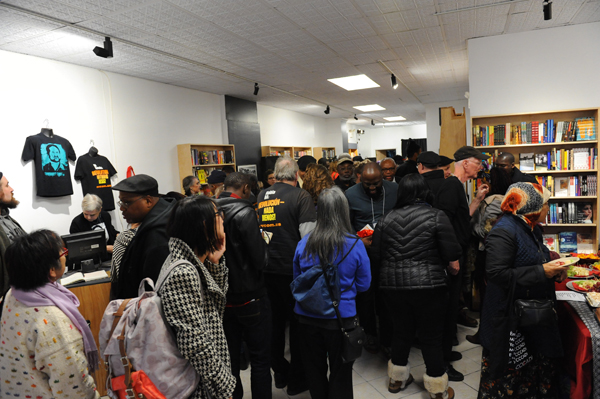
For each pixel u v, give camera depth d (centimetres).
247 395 258
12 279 146
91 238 287
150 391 110
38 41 407
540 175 436
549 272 175
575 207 404
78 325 154
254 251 198
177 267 120
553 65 439
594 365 174
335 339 190
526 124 426
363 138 1836
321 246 189
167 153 651
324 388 204
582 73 429
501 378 194
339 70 639
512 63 458
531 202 183
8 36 388
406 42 496
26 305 145
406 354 242
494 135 440
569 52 432
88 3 327
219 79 646
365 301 304
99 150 530
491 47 468
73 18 358
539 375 200
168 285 117
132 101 586
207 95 753
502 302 187
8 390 151
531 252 183
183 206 128
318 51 520
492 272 182
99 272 275
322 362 202
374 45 505
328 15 391
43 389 149
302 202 244
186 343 114
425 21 419
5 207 264
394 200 290
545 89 445
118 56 481
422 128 1783
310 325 194
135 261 172
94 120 524
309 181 305
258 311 207
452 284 269
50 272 150
